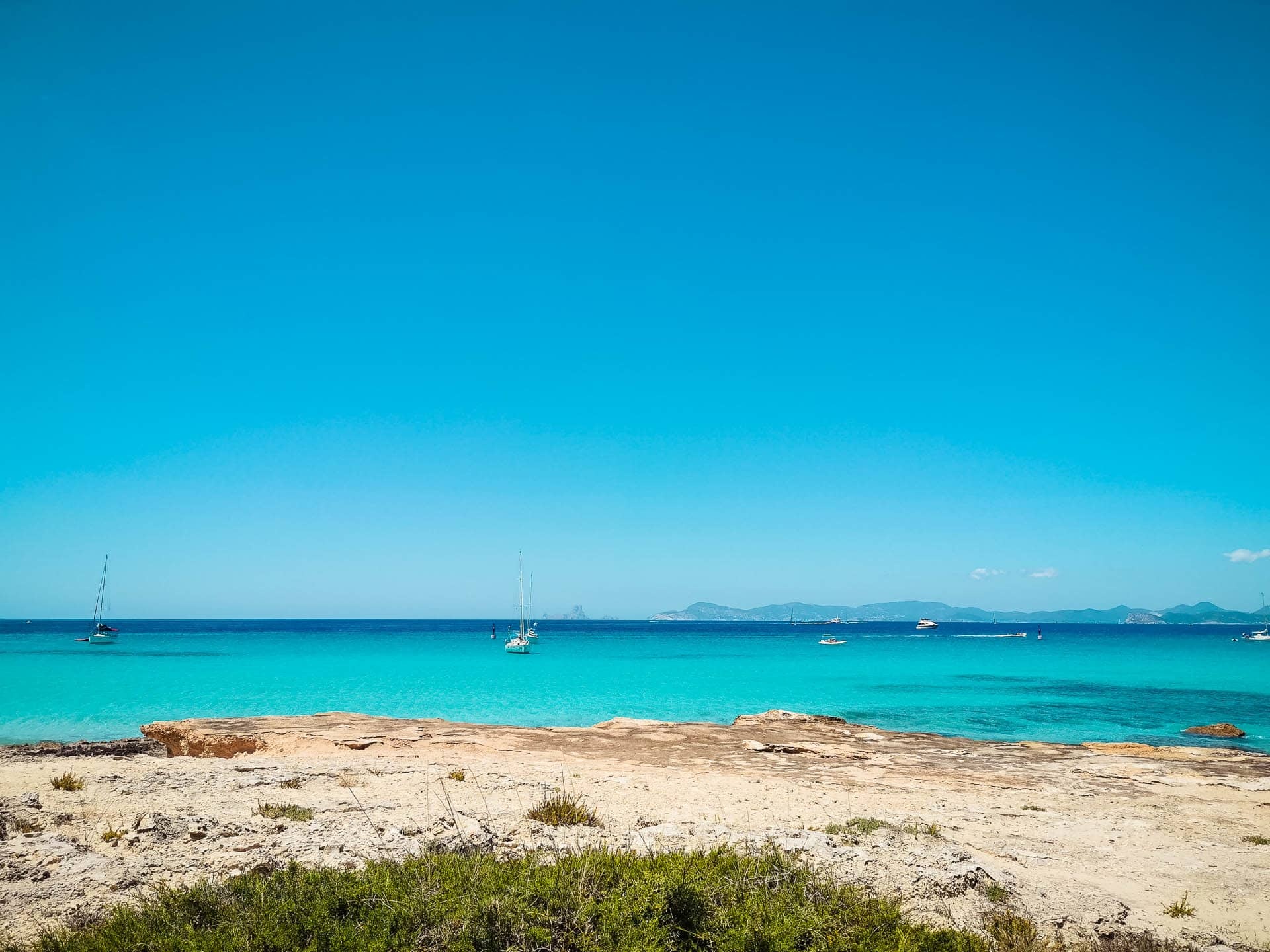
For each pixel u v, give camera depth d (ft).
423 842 32.94
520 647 320.29
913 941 25.50
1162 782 67.97
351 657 279.69
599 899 26.48
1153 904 33.22
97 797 42.14
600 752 78.64
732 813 47.42
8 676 185.57
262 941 22.50
